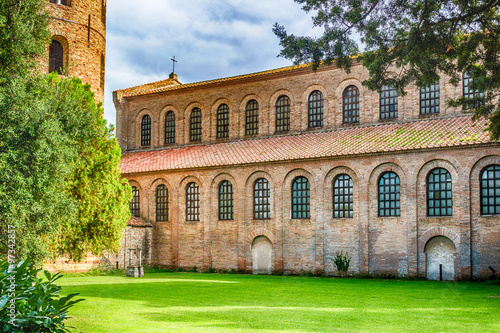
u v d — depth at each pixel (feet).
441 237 101.76
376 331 42.86
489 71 71.10
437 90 116.37
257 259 122.72
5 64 58.54
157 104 156.46
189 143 150.10
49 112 61.26
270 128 136.98
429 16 62.03
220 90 146.00
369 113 123.65
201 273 125.59
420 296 71.05
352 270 109.60
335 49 64.18
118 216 99.19
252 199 124.57
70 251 93.56
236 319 48.93
